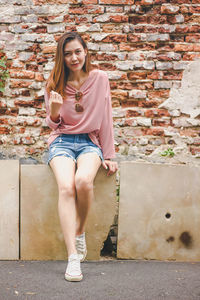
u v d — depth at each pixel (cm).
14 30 331
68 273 207
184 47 331
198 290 195
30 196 254
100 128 251
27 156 335
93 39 330
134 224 256
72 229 217
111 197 255
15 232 254
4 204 254
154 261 254
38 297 183
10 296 184
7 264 242
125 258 257
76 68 238
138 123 333
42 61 332
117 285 201
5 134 334
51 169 253
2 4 331
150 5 330
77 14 330
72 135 248
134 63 331
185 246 257
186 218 256
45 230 255
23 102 333
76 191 226
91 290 193
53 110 232
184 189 256
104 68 332
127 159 335
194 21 331
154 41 331
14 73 332
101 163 250
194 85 331
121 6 330
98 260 255
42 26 331
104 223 256
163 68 331
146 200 256
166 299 183
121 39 331
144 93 332
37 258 256
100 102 246
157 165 256
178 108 332
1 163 253
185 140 334
